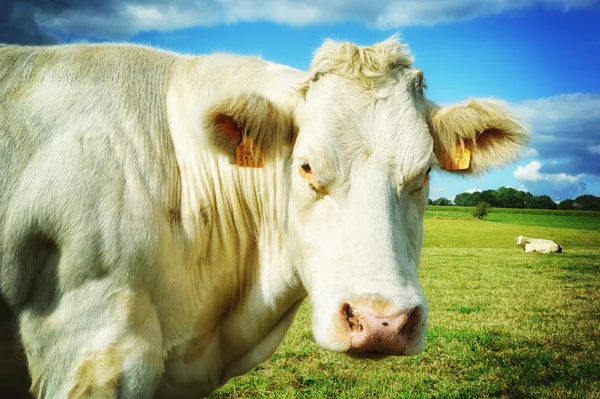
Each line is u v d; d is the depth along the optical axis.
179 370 3.53
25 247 3.09
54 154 3.11
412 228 3.15
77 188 3.05
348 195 3.03
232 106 3.09
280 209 3.61
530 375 7.03
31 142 3.17
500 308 12.04
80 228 3.01
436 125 3.50
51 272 3.07
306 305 12.09
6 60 3.45
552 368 7.32
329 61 3.39
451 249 34.88
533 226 67.69
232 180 3.63
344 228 2.97
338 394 6.23
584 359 7.83
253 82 3.78
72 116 3.23
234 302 3.81
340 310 2.79
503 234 54.03
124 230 3.06
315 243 3.10
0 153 3.16
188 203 3.47
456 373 7.09
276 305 3.80
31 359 3.13
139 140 3.33
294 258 3.45
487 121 3.46
